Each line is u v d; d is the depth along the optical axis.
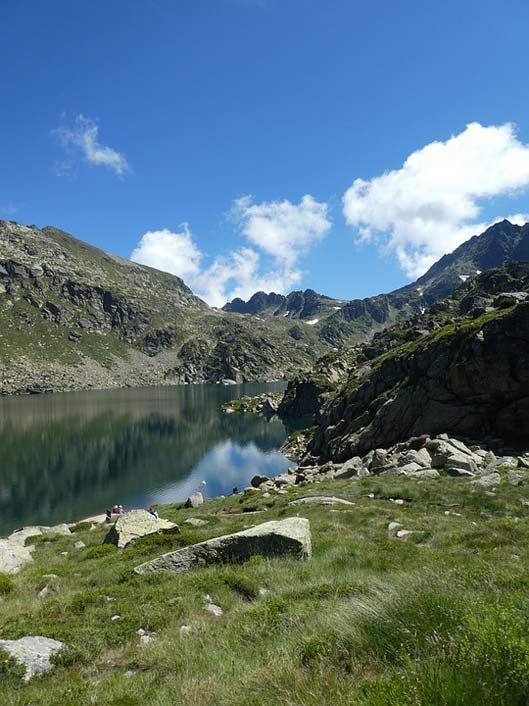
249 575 15.04
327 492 37.94
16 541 36.66
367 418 71.69
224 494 72.00
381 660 6.57
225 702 6.84
